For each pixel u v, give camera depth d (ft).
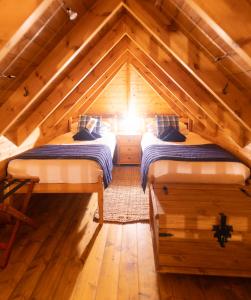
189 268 5.99
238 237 5.81
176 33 6.06
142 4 6.13
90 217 9.20
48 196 11.04
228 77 6.06
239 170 8.40
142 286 5.79
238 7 3.35
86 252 7.10
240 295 5.53
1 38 4.08
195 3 3.44
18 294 5.57
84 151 9.96
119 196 11.16
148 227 8.50
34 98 7.06
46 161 8.66
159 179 8.57
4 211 6.89
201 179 8.42
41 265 6.55
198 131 14.89
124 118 16.60
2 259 6.60
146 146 11.95
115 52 10.98
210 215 5.76
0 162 8.63
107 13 6.26
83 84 11.08
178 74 8.48
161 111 16.55
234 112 6.36
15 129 9.45
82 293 5.58
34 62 6.45
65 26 6.00
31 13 3.97
